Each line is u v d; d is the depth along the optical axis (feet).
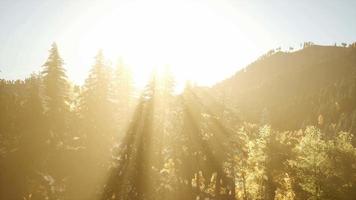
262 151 108.47
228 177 128.26
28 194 100.94
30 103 129.49
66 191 106.83
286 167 101.60
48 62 132.57
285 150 105.40
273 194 107.76
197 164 127.13
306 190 92.27
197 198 122.62
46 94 130.41
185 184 129.59
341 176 83.66
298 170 96.02
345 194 81.61
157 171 124.16
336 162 86.07
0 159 110.01
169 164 137.08
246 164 126.93
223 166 126.52
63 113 132.57
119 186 111.75
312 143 93.25
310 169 90.02
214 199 125.49
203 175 131.64
